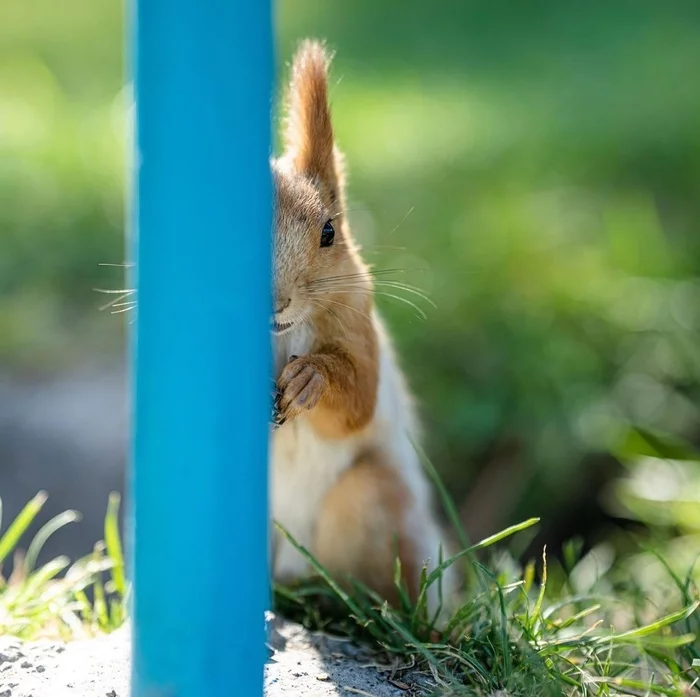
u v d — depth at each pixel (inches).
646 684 241.0
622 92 889.5
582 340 581.3
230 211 166.1
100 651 246.5
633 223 650.8
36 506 301.1
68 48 1067.3
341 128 831.1
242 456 172.1
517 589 305.0
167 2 161.5
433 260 621.6
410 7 1143.0
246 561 175.3
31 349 600.1
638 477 496.1
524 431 543.2
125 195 712.4
